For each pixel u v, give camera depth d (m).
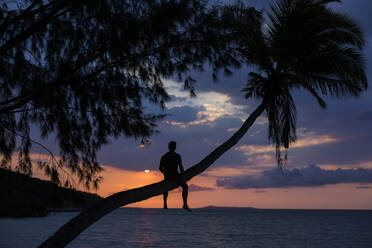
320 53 8.17
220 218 133.50
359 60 8.24
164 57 5.83
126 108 5.81
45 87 4.58
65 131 5.38
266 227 70.06
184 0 5.54
